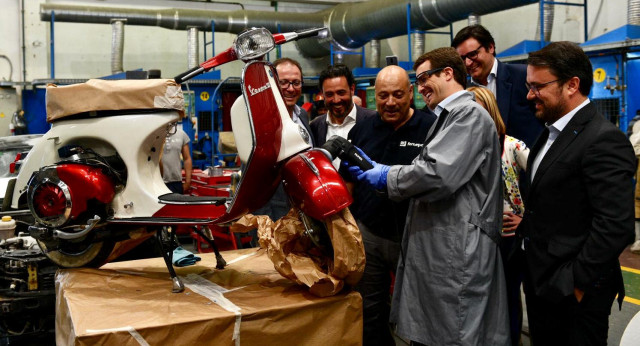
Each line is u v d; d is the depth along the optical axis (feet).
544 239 6.88
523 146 8.83
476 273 6.97
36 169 8.55
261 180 7.23
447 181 6.83
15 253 10.21
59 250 8.74
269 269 8.39
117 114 8.23
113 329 5.85
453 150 6.90
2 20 32.01
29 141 21.59
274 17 31.94
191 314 6.30
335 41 31.09
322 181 6.70
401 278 7.83
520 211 8.96
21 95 32.32
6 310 9.93
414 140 8.66
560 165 6.70
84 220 8.14
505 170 8.85
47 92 8.36
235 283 7.69
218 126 31.40
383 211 8.73
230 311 6.41
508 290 9.00
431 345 7.17
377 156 9.00
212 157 28.63
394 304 7.86
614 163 6.31
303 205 6.82
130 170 8.09
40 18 29.43
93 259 8.52
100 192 7.84
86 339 5.72
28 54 32.63
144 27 34.91
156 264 8.87
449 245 7.06
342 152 7.54
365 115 11.25
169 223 7.60
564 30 27.25
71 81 29.73
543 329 7.22
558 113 6.91
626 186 6.27
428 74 7.59
